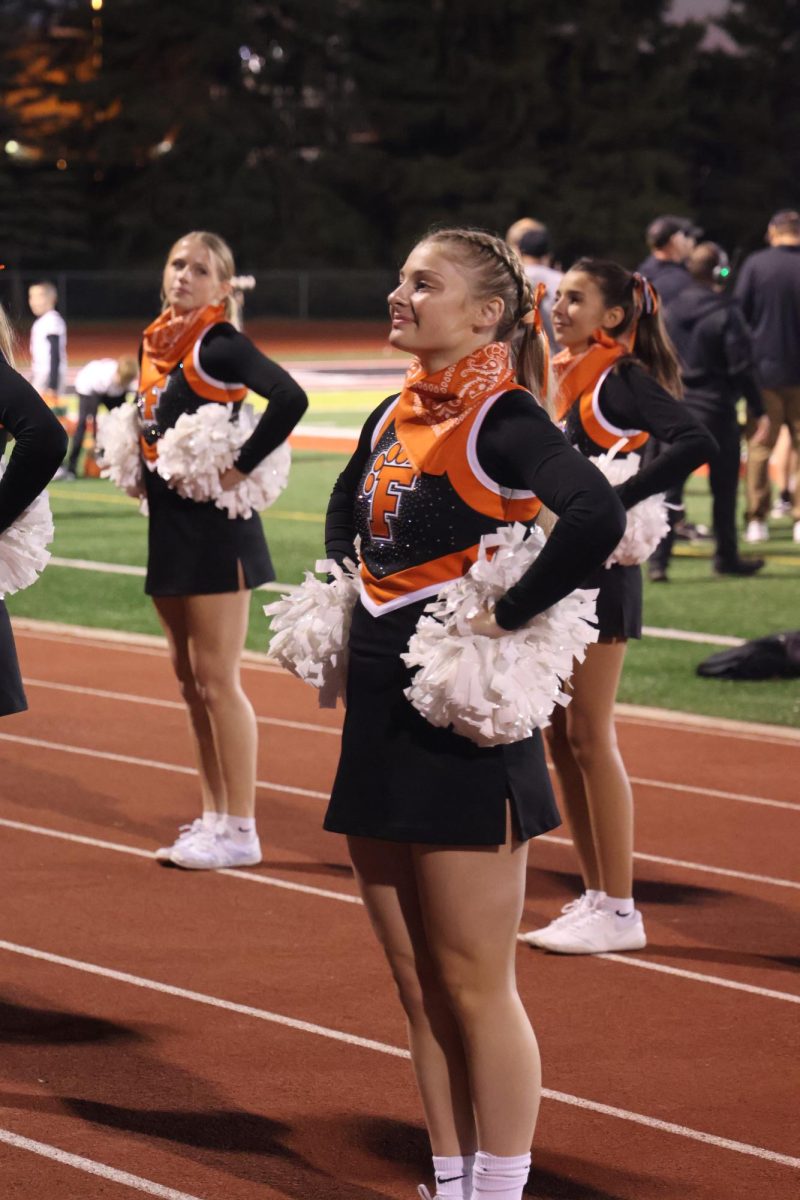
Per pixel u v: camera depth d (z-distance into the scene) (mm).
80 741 9727
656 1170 4676
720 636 12617
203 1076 5266
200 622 7250
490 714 3826
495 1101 4031
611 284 6309
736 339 14438
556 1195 4527
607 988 6074
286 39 73625
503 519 4004
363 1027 5668
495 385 3990
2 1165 4648
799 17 76375
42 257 70688
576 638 3967
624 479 6172
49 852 7672
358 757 4074
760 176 76688
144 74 74000
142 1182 4566
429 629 3881
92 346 49312
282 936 6586
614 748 6363
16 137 71625
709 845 7840
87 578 15242
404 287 4039
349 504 4508
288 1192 4527
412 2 73500
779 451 21141
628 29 74125
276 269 72750
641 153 73500
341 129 74875
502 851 3992
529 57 73438
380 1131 4906
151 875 7359
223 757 7438
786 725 10047
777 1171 4676
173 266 7215
